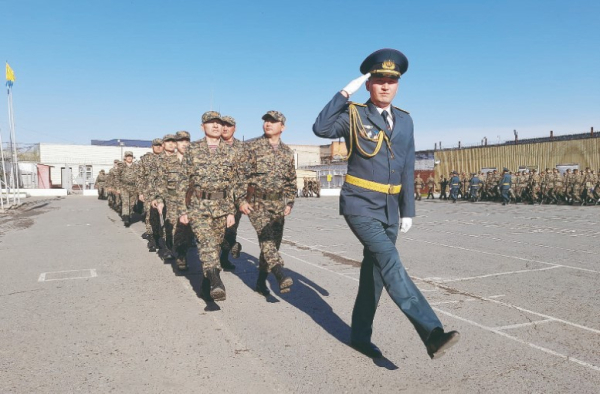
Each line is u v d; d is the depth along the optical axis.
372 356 3.60
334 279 6.23
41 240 10.11
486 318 4.52
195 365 3.44
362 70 3.46
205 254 4.83
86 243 9.61
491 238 10.20
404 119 3.44
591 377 3.22
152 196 7.79
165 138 7.66
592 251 8.40
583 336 4.02
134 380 3.20
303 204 25.50
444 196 30.52
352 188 3.36
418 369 3.37
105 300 5.20
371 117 3.32
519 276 6.35
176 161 7.65
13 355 3.64
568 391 3.01
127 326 4.32
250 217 5.16
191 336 4.06
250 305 5.00
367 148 3.30
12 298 5.29
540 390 3.03
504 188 23.94
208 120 5.02
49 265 7.23
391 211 3.37
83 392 3.02
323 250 8.66
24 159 54.00
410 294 3.00
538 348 3.75
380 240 3.24
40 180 46.53
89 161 56.91
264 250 5.01
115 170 15.95
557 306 4.91
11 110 22.02
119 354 3.66
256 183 5.07
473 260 7.52
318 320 4.50
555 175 23.98
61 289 5.70
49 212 18.41
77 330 4.21
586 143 29.66
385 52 3.25
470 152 36.81
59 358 3.58
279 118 5.09
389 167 3.30
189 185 5.02
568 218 15.34
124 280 6.20
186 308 4.89
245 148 5.12
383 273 3.15
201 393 3.01
